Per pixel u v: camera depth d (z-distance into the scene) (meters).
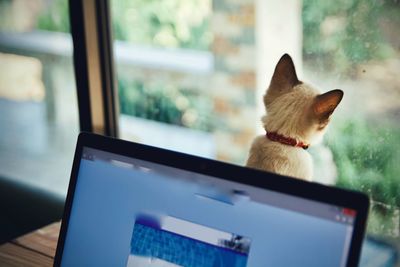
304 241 0.66
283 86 1.06
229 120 2.04
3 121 2.38
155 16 2.10
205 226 0.72
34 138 2.30
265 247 0.68
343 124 1.35
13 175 2.18
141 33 2.10
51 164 2.20
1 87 2.37
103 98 1.53
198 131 2.13
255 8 1.84
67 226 0.82
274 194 0.68
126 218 0.78
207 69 2.05
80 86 1.50
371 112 1.34
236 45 1.95
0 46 2.34
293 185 0.67
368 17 1.36
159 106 2.09
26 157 2.27
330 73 1.45
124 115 1.97
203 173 0.73
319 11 1.48
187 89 2.11
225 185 0.71
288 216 0.67
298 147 1.00
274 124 1.03
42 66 2.21
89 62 1.46
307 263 0.65
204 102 2.09
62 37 2.11
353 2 1.38
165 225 0.75
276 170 0.98
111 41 1.51
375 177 1.33
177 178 0.75
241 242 0.69
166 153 0.75
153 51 2.12
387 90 1.33
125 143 0.78
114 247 0.78
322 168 1.34
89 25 1.43
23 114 2.32
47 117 2.24
